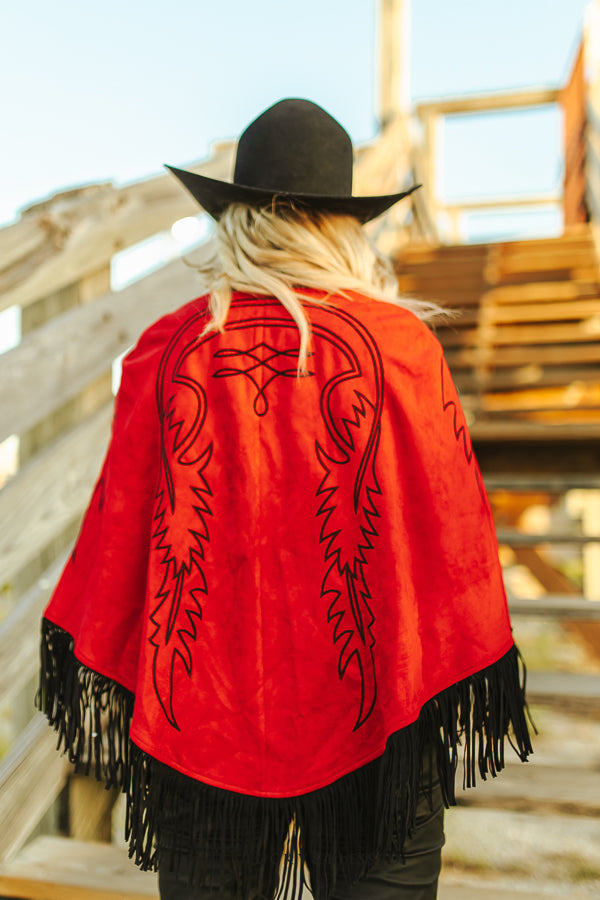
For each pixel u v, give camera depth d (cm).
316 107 98
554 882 198
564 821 171
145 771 86
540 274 468
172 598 87
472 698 94
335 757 86
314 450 86
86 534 103
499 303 435
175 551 87
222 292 91
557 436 310
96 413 176
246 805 85
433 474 89
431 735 89
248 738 86
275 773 85
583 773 171
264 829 85
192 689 86
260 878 84
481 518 93
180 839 86
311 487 86
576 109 616
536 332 387
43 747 163
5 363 146
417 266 480
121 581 94
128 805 89
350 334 88
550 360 373
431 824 89
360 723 87
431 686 90
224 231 96
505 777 169
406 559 88
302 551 86
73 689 97
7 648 153
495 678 91
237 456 86
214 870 85
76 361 164
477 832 228
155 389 92
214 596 87
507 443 331
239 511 86
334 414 86
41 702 104
